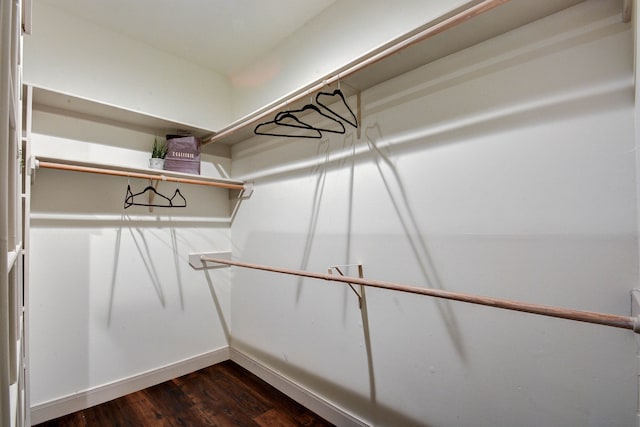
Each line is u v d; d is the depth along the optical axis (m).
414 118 1.62
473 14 1.14
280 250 2.38
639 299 0.89
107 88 2.27
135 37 2.41
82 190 2.15
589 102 1.13
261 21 2.25
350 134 1.91
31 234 1.95
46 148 1.99
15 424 0.80
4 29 0.54
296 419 1.97
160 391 2.31
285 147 2.36
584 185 1.14
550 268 1.20
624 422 1.06
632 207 1.04
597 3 1.12
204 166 2.76
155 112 2.51
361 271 1.83
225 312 2.87
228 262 2.29
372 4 1.88
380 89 1.77
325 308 2.03
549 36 1.22
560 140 1.19
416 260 1.59
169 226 2.55
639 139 0.89
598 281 1.11
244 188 2.73
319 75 2.17
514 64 1.30
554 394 1.20
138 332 2.37
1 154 0.53
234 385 2.40
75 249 2.11
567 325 1.17
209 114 2.84
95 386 2.16
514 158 1.30
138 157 2.38
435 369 1.52
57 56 2.07
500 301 1.07
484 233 1.37
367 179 1.82
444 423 1.49
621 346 1.07
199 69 2.80
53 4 2.04
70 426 1.90
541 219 1.23
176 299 2.57
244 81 2.84
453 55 1.48
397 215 1.67
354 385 1.86
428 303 1.55
